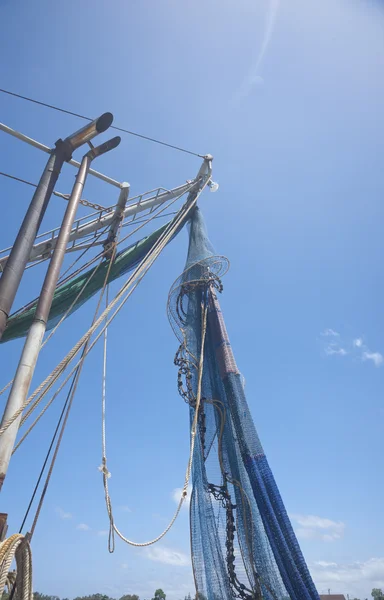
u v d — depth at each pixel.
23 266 7.42
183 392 10.02
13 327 10.88
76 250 12.29
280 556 7.59
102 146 9.77
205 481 8.73
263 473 8.52
